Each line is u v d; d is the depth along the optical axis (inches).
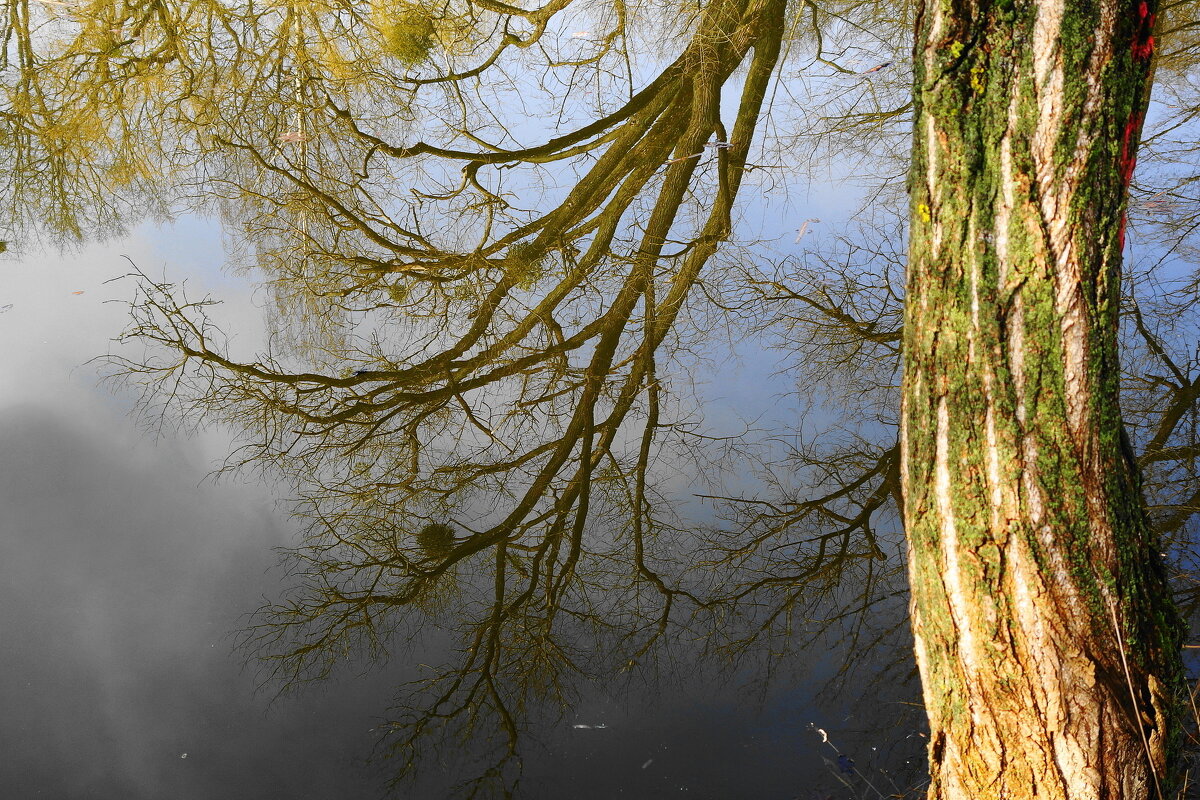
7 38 290.7
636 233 270.8
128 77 293.0
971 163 69.4
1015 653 72.1
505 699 147.4
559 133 327.9
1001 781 74.8
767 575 182.1
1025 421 70.3
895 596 168.9
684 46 286.5
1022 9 66.4
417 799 123.9
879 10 288.0
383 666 154.6
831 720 137.0
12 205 299.7
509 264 260.7
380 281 264.8
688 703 144.5
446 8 277.6
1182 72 269.3
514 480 214.4
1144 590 73.2
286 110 280.7
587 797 124.1
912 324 76.3
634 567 187.5
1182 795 93.2
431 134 301.6
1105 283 69.4
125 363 248.5
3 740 129.3
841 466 213.8
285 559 183.8
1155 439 200.1
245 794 123.0
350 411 232.5
